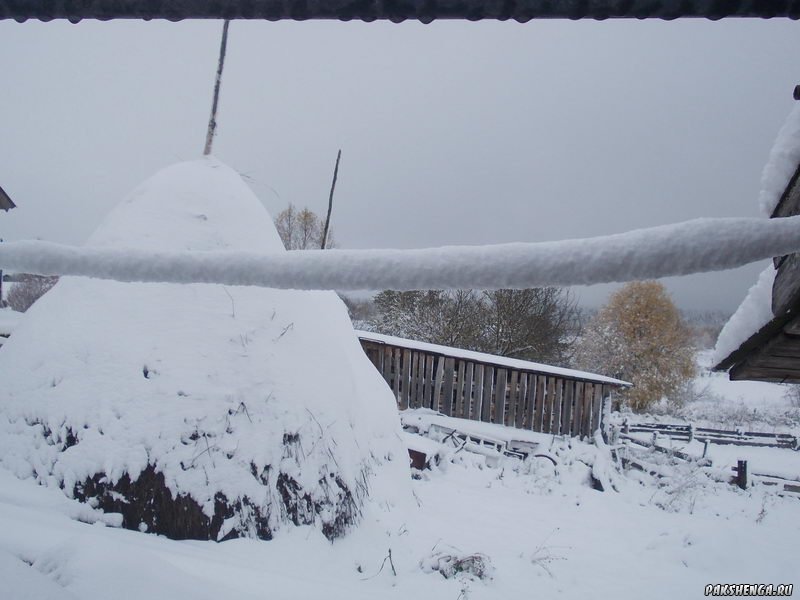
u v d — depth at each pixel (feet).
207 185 18.48
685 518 28.60
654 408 81.87
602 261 2.24
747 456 52.85
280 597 9.48
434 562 14.96
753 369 8.15
